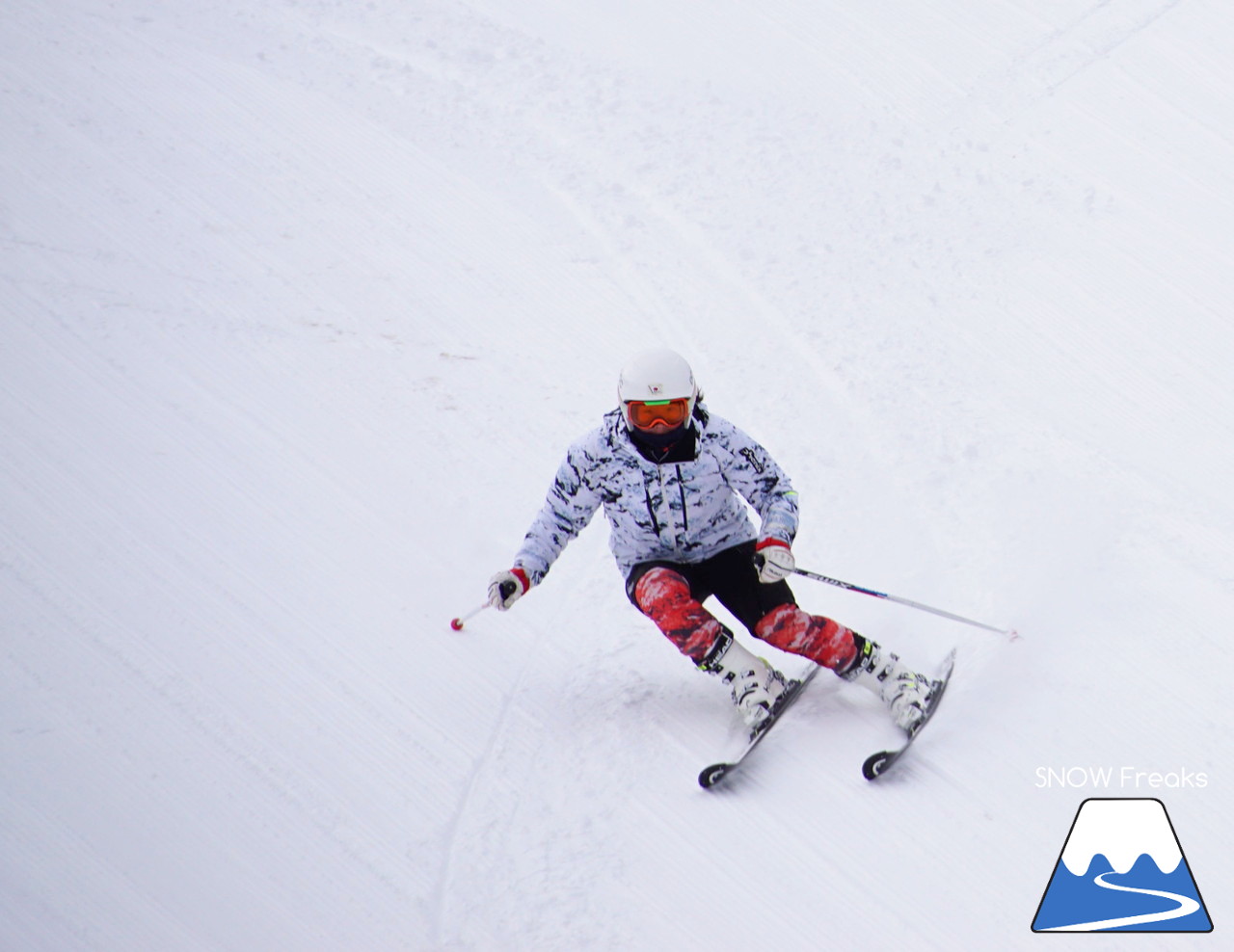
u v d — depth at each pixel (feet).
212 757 12.61
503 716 13.37
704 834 11.32
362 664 14.16
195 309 21.43
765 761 12.18
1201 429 18.30
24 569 15.31
